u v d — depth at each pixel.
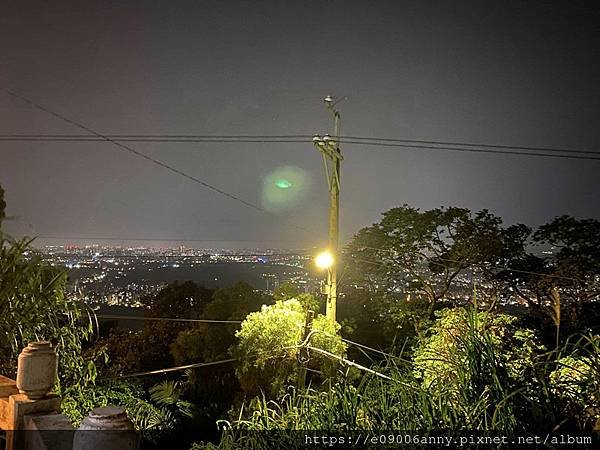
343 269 19.91
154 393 13.39
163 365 20.58
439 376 3.67
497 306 12.62
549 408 3.17
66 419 3.16
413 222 19.44
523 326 13.36
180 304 22.59
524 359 3.57
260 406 4.36
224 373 18.70
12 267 4.61
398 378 3.70
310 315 11.97
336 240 13.58
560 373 3.58
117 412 2.36
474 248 18.55
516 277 18.47
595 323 16.56
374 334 18.27
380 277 19.77
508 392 3.25
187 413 12.95
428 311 17.92
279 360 12.45
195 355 19.08
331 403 3.75
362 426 3.54
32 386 3.26
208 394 16.62
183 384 17.00
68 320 5.45
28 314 4.79
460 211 19.33
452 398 3.40
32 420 3.12
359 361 14.73
